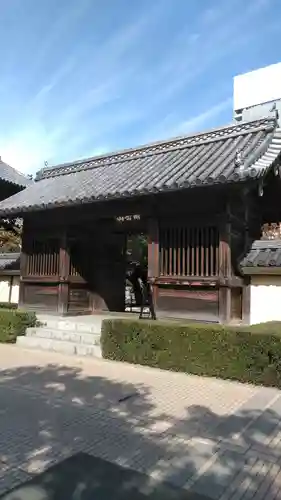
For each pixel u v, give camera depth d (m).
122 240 13.05
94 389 5.73
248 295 8.50
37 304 11.27
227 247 8.04
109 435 4.07
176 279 8.60
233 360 6.29
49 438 3.97
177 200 8.74
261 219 9.96
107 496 2.89
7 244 17.28
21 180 18.78
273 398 5.39
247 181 7.10
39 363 7.39
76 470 3.31
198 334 6.69
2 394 5.46
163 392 5.64
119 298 12.97
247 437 4.02
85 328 9.15
